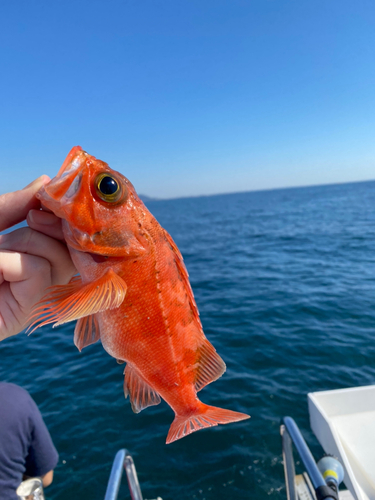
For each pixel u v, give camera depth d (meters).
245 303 1.52
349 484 0.49
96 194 0.21
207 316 1.38
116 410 0.80
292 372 0.91
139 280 0.22
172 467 0.63
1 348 1.22
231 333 1.18
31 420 0.33
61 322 0.17
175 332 0.23
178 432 0.23
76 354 1.12
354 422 0.60
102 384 0.92
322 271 2.02
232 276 2.09
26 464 0.34
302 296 1.55
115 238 0.21
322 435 0.62
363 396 0.64
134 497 0.32
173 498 0.58
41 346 1.22
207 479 0.60
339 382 0.85
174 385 0.24
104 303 0.19
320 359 0.96
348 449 0.55
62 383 0.94
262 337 1.12
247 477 0.60
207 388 0.86
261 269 2.23
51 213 0.20
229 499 0.56
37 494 0.24
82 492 0.59
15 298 0.19
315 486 0.27
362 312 1.29
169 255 0.24
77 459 0.67
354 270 1.97
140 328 0.22
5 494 0.29
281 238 3.60
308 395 0.67
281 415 0.74
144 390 0.24
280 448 0.65
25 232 0.19
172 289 0.24
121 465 0.31
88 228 0.21
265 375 0.90
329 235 3.49
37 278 0.19
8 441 0.30
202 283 1.98
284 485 0.58
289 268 2.19
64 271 0.21
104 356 1.08
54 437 0.73
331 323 1.21
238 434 0.70
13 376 1.00
